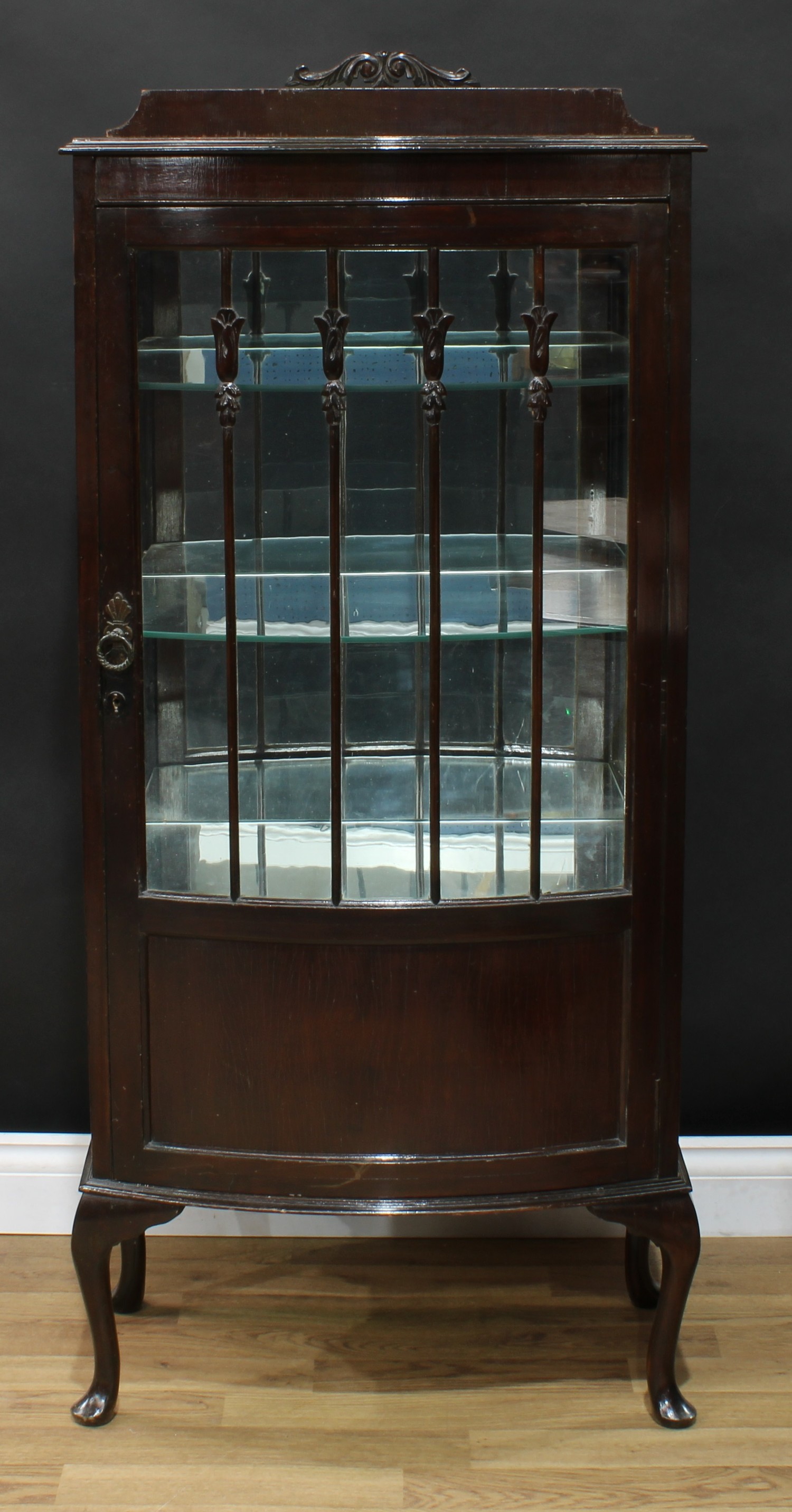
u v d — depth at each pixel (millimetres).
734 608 1984
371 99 1413
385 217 1379
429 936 1484
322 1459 1623
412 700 1489
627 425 1436
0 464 1931
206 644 1472
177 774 1493
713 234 1887
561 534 1458
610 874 1515
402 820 1499
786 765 2027
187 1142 1564
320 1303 1919
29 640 1978
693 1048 2092
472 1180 1551
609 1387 1749
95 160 1375
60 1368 1777
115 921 1518
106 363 1412
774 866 2051
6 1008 2076
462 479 1443
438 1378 1764
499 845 1497
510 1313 1899
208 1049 1534
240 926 1492
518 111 1419
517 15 1835
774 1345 1830
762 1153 2084
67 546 1955
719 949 2068
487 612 1468
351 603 1471
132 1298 1882
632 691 1476
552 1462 1617
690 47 1843
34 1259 2023
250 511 1452
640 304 1408
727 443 1941
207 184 1374
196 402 1430
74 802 2021
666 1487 1578
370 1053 1520
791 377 1925
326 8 1832
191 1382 1753
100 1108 1564
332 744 1492
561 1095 1548
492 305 1404
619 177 1380
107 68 1839
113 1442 1645
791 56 1848
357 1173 1545
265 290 1402
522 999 1517
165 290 1403
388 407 1430
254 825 1495
